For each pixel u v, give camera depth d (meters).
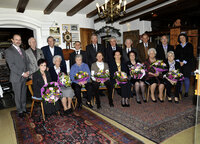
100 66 3.30
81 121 2.56
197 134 1.54
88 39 6.32
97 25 7.79
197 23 6.13
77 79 2.94
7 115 2.98
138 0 4.75
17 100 2.79
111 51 3.53
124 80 2.96
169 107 2.98
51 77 3.14
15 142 2.06
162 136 2.03
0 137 2.20
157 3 5.15
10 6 4.65
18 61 2.74
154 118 2.54
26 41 6.63
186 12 5.77
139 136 2.06
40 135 2.17
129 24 7.78
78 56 3.15
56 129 2.32
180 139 1.95
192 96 3.60
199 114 1.52
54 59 3.07
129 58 3.38
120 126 2.35
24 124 2.54
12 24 5.20
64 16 5.72
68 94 2.84
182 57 3.47
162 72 3.45
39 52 3.33
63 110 3.04
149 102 3.30
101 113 2.86
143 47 3.94
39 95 2.66
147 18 6.82
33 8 5.00
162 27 6.91
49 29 5.50
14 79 2.73
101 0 4.56
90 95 3.15
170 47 3.74
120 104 3.28
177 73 3.07
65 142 1.98
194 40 5.91
